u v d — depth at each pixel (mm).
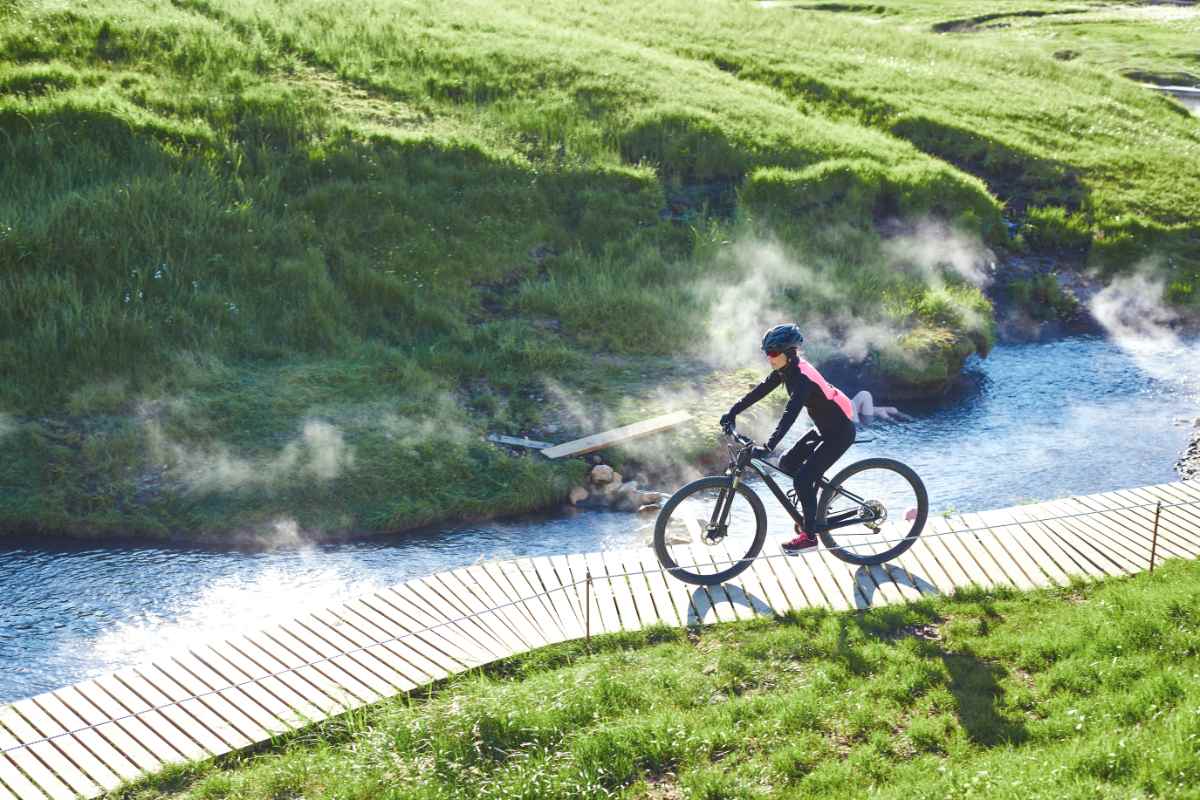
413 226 17672
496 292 17219
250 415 12969
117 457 12008
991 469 13320
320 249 16578
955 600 8016
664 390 14648
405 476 12211
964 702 6453
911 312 17406
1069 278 20578
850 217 20297
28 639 9195
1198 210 22953
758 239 19172
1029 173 23719
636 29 30578
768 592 8203
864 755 5910
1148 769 5391
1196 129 30375
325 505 11719
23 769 6289
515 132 20891
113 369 13367
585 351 15812
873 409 15109
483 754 6125
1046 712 6281
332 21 24141
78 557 10703
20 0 20672
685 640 7574
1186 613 7098
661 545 8125
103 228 15305
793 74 27469
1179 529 9266
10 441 12023
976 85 29531
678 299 17219
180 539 11156
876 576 8414
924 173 21438
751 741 6145
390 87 21438
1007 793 5277
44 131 16766
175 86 19156
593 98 22719
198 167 17203
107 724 6770
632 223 19203
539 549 11156
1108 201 22859
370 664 7457
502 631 7879
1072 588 8164
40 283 14188
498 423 13570
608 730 6160
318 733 6637
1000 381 16672
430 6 27266
